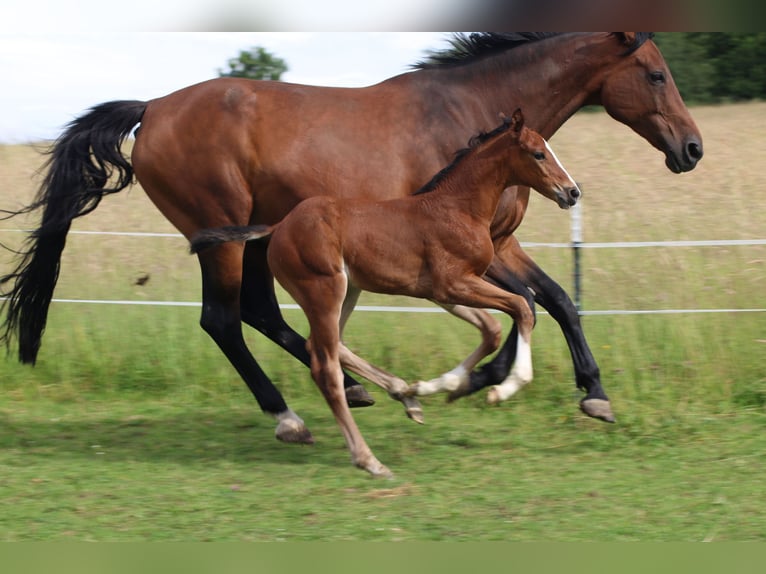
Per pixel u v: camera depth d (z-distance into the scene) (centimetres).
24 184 1673
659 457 708
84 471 690
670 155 769
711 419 791
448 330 984
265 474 682
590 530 559
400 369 911
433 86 745
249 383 762
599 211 1541
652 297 1095
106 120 780
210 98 751
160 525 574
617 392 849
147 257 1288
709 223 1441
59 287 1150
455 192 673
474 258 673
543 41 759
